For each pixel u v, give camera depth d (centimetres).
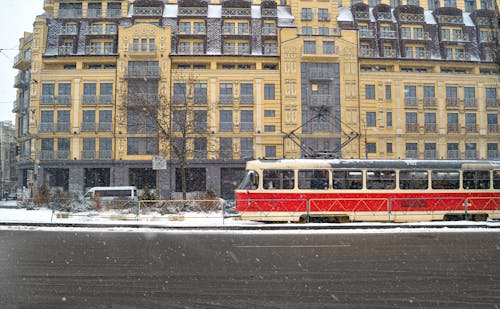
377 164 1922
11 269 834
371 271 818
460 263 905
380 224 1698
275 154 4300
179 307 576
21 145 4906
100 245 1198
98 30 4544
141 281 730
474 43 4800
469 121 4566
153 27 4372
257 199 1864
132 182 4262
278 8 4816
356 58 4409
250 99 4338
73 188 4181
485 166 1992
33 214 2231
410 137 4434
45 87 4322
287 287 687
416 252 1065
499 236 1438
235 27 4591
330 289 673
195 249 1119
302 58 4350
